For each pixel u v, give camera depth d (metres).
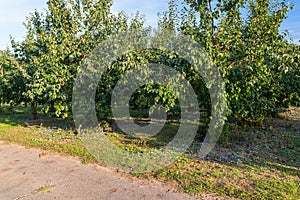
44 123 8.58
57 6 7.18
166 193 3.42
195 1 5.73
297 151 5.15
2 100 9.54
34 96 6.99
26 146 5.71
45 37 6.98
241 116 6.06
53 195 3.43
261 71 5.41
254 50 5.32
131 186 3.65
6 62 8.48
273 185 3.54
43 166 4.48
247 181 3.69
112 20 7.45
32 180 3.91
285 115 9.30
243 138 5.99
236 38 5.46
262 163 4.45
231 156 4.82
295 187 3.48
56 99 6.75
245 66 5.27
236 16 5.65
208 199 3.24
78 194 3.44
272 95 7.05
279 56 5.27
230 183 3.63
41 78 6.42
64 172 4.19
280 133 6.62
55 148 5.39
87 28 7.23
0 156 5.08
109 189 3.57
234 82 5.39
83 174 4.10
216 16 5.54
